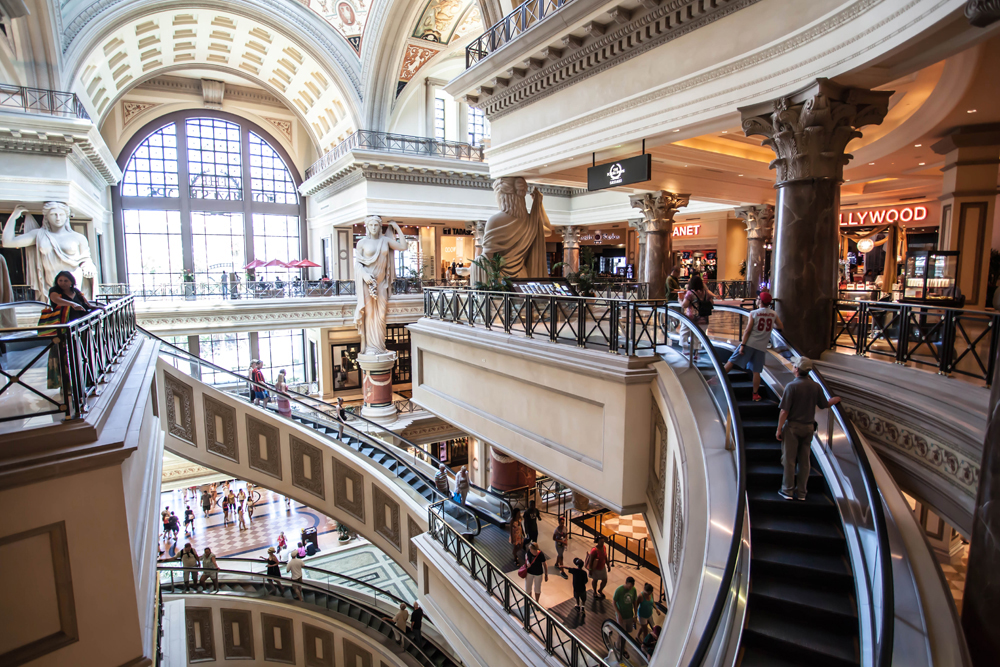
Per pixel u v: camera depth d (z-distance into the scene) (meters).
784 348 5.55
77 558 2.63
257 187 23.50
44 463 2.48
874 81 5.24
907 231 13.86
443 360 9.05
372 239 16.45
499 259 9.48
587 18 7.17
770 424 4.74
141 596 3.04
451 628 7.65
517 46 8.38
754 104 5.81
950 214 8.48
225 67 19.53
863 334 5.40
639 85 7.21
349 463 9.91
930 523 8.91
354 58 17.12
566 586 9.48
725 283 13.61
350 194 18.47
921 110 7.87
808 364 3.97
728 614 3.34
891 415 4.45
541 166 9.22
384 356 16.52
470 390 8.28
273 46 17.84
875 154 9.72
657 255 12.19
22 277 15.34
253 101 22.42
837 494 3.97
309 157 24.12
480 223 19.20
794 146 5.51
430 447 18.88
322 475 10.29
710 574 3.30
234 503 16.39
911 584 3.08
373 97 17.16
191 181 22.05
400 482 9.50
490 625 6.38
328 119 20.59
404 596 12.58
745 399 5.20
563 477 6.28
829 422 4.30
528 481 14.21
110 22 14.18
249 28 16.98
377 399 16.67
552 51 8.12
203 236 22.50
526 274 10.45
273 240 24.11
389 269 16.88
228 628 10.89
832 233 5.59
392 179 17.27
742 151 10.92
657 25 6.73
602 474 5.67
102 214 19.05
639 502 5.44
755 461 4.50
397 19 15.58
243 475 9.95
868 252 14.61
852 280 14.64
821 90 5.16
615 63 7.55
